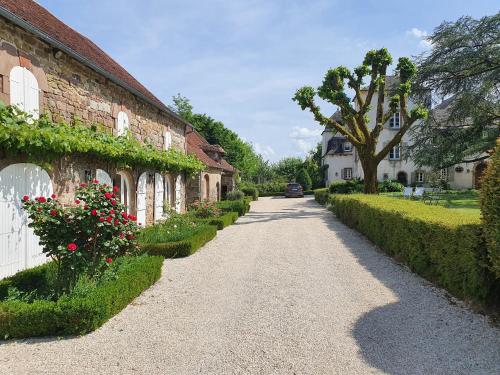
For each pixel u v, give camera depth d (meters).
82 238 5.01
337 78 18.09
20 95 6.37
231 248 9.46
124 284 5.01
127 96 10.88
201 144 25.84
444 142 21.81
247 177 54.41
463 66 20.52
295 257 8.35
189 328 4.36
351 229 12.75
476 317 4.61
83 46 10.45
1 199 5.62
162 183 13.45
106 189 5.27
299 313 4.84
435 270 6.10
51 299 4.82
